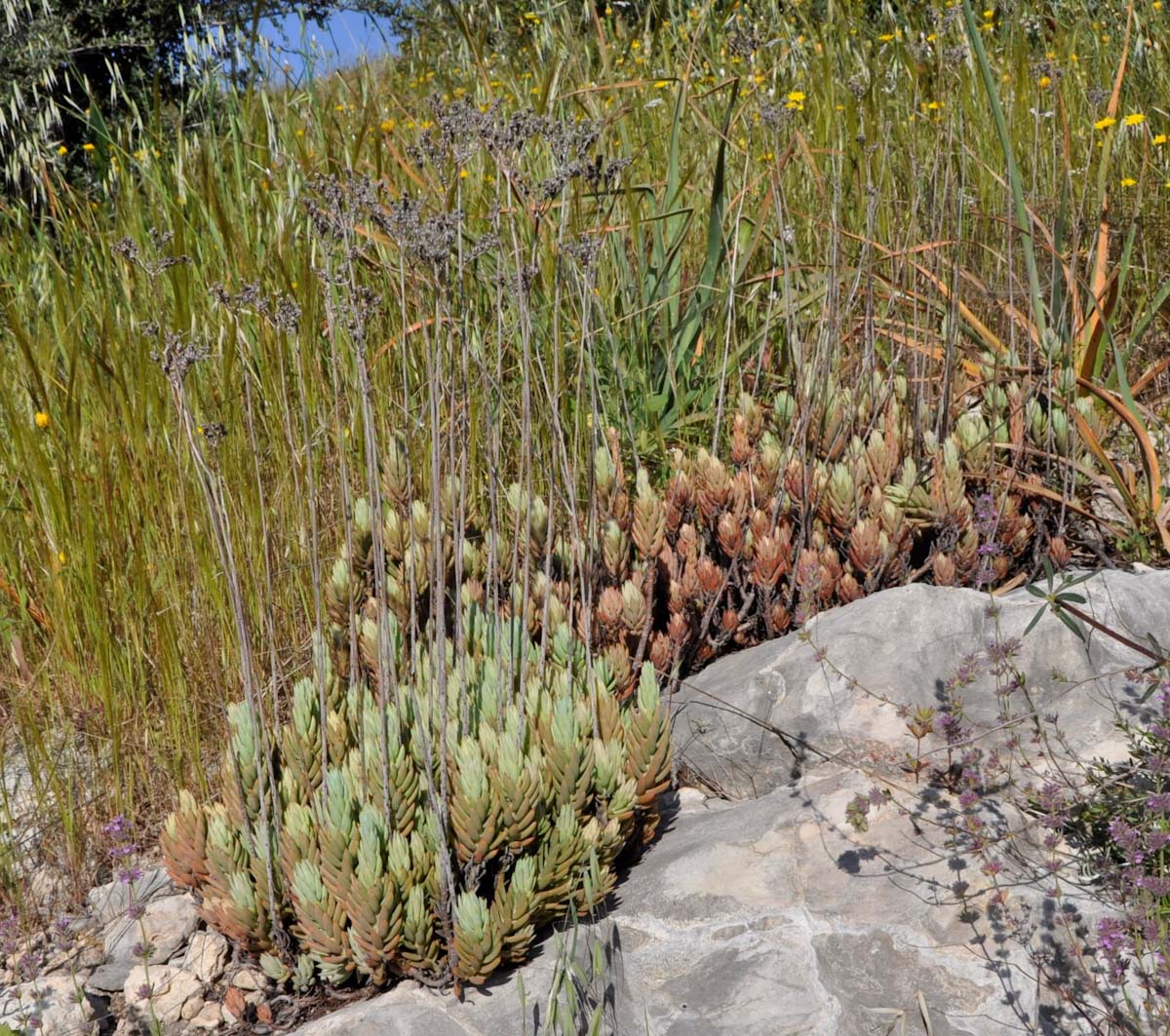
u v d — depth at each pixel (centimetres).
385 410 392
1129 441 418
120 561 354
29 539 371
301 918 254
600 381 425
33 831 314
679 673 364
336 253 426
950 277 462
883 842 274
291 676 345
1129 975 237
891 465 368
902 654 319
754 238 427
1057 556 361
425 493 359
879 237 480
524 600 273
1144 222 507
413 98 614
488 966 249
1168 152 545
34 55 791
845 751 305
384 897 246
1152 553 367
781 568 351
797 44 637
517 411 398
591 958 255
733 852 282
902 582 364
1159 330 479
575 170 250
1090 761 283
